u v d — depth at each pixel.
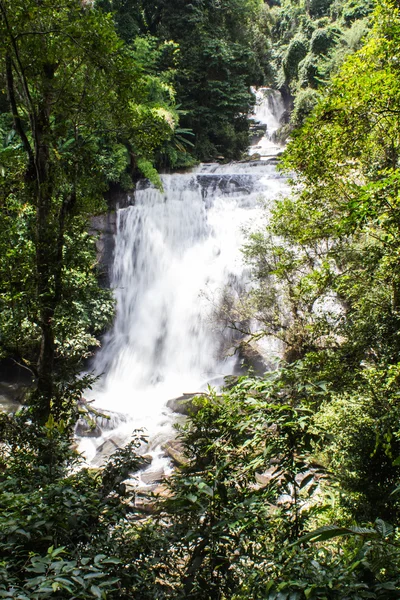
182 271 20.03
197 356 18.44
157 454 11.81
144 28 28.48
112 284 19.41
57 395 6.49
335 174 8.02
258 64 31.64
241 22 31.72
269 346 16.69
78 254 6.72
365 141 7.48
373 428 6.99
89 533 3.00
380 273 7.68
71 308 6.45
